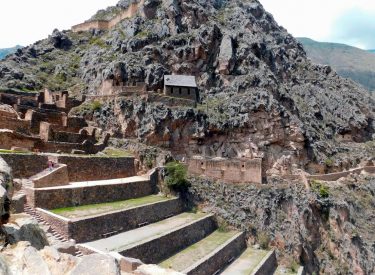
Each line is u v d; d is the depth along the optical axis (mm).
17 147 50344
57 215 38125
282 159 77062
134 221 46875
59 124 64875
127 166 61625
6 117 54625
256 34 102812
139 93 74938
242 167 69312
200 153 74750
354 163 93500
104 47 94312
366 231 75188
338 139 101312
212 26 90812
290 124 79125
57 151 56094
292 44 131000
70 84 90188
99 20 112188
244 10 112688
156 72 80562
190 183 64750
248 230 62094
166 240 44531
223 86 86375
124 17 106375
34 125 59844
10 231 25172
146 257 40000
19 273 19562
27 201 39406
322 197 71375
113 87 77375
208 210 62531
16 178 42969
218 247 50125
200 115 75625
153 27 92250
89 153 61781
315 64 127438
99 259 19531
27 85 84625
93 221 39656
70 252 32969
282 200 67938
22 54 98625
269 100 79062
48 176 43969
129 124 71625
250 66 88688
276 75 103562
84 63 94562
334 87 118750
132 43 86625
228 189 67000
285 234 63719
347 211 73125
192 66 86812
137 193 56031
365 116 112125
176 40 87375
